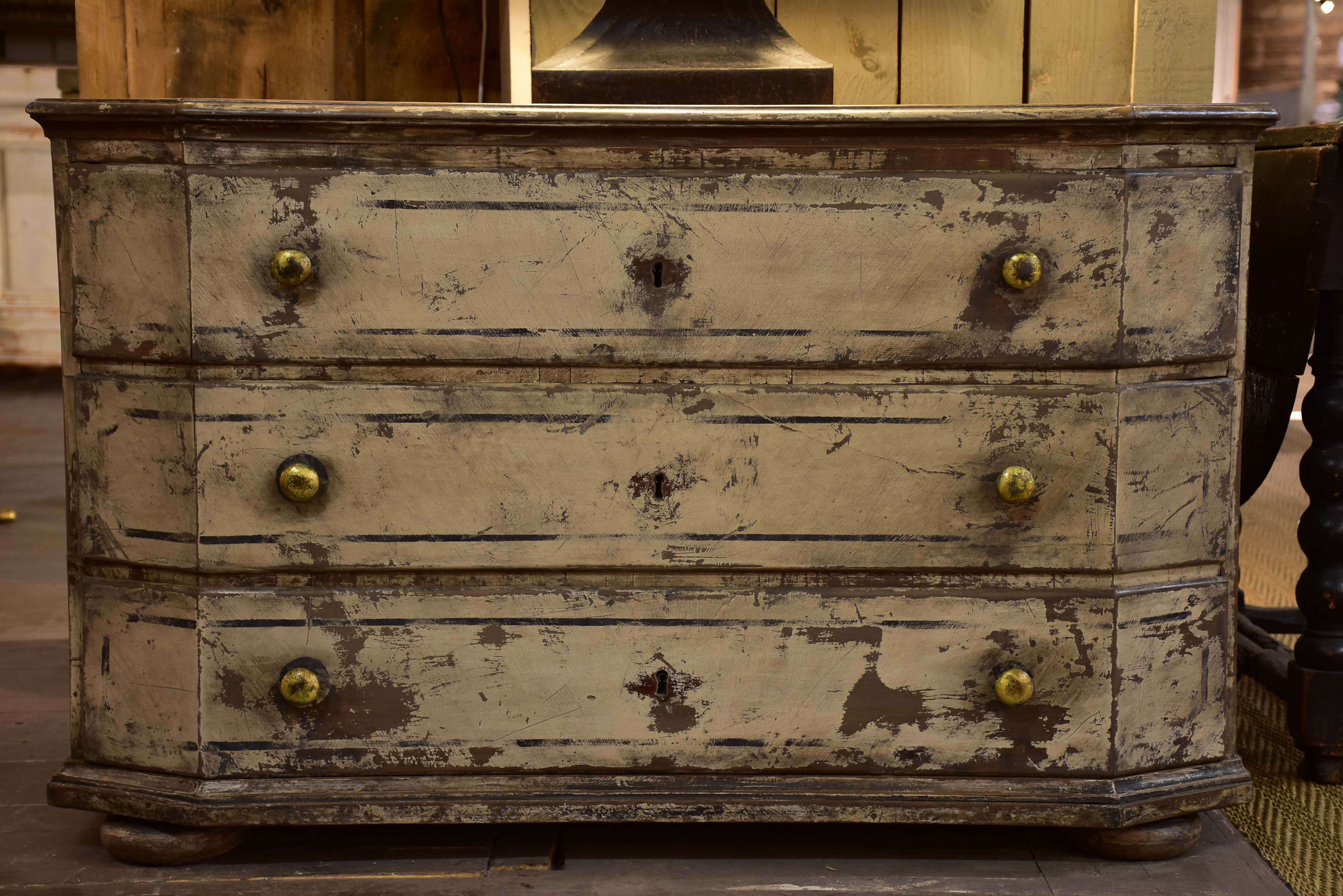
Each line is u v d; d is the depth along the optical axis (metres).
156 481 1.23
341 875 1.28
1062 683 1.26
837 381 1.23
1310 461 1.55
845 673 1.26
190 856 1.28
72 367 1.24
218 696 1.24
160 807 1.24
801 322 1.22
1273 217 1.56
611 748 1.26
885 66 1.83
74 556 1.27
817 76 1.40
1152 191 1.21
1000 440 1.23
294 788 1.25
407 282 1.20
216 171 1.18
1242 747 1.70
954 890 1.26
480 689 1.25
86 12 1.75
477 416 1.22
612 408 1.22
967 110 1.19
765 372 1.23
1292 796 1.52
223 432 1.21
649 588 1.25
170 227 1.18
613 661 1.25
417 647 1.25
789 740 1.27
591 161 1.20
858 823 1.40
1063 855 1.34
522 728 1.26
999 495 1.23
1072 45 1.82
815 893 1.25
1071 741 1.26
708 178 1.20
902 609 1.25
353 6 1.81
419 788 1.26
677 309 1.21
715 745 1.27
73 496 1.25
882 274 1.21
